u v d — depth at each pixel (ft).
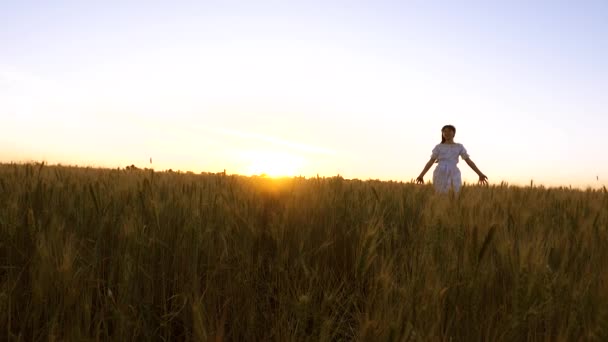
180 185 14.33
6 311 6.89
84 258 8.39
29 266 8.03
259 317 7.68
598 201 15.25
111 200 10.93
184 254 8.78
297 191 12.85
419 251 8.82
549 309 6.46
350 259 9.53
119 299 7.28
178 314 7.66
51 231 8.48
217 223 10.03
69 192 11.95
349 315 8.09
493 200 13.25
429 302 6.63
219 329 5.89
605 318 5.76
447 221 9.75
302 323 6.46
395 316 6.35
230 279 8.02
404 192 15.08
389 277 7.30
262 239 9.62
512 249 7.92
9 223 8.84
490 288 7.24
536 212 13.21
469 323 6.60
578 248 8.45
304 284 8.14
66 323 6.50
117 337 6.53
